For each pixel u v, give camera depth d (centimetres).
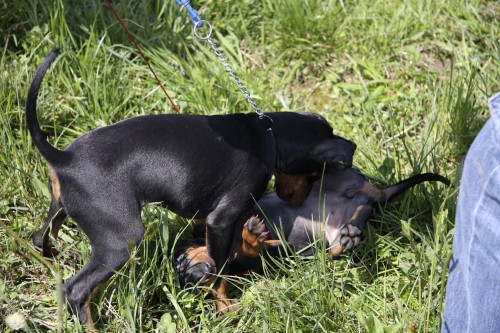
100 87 200
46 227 164
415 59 223
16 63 201
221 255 165
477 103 210
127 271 160
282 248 175
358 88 216
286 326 154
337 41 225
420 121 207
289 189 176
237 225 174
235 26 225
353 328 158
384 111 212
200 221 175
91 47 208
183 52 219
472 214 130
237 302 165
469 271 132
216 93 207
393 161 191
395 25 227
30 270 170
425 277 164
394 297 165
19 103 193
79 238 171
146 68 209
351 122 208
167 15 221
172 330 159
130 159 158
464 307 137
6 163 182
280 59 220
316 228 179
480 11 236
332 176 178
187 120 164
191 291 165
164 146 160
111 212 156
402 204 181
